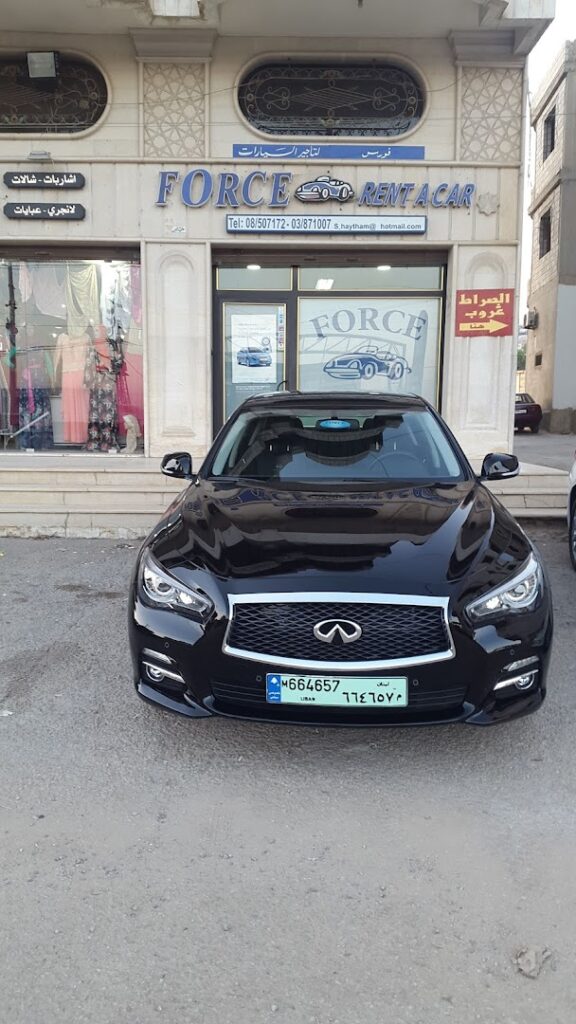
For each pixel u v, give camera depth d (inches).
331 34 365.1
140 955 87.8
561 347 930.7
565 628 201.0
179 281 381.1
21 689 161.0
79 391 412.2
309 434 184.7
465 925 92.7
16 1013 79.7
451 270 384.2
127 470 344.8
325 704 118.4
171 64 365.4
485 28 356.5
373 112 381.7
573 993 82.7
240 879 101.0
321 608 118.8
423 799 119.2
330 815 115.2
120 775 126.1
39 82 367.6
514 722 144.9
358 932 91.6
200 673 122.7
